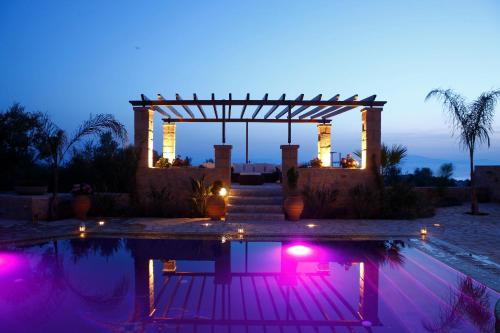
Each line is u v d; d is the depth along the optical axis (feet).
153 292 13.62
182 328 10.53
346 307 12.29
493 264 16.90
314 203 31.53
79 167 35.83
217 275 15.97
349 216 31.42
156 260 18.37
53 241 21.68
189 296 13.28
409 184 33.68
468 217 32.32
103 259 18.30
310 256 19.15
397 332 10.53
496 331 10.26
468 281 14.89
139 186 32.81
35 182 30.66
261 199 32.30
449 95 34.65
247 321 11.07
